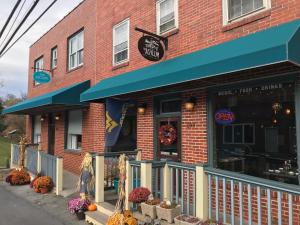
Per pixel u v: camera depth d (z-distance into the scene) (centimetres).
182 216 532
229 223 555
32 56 1889
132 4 988
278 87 587
